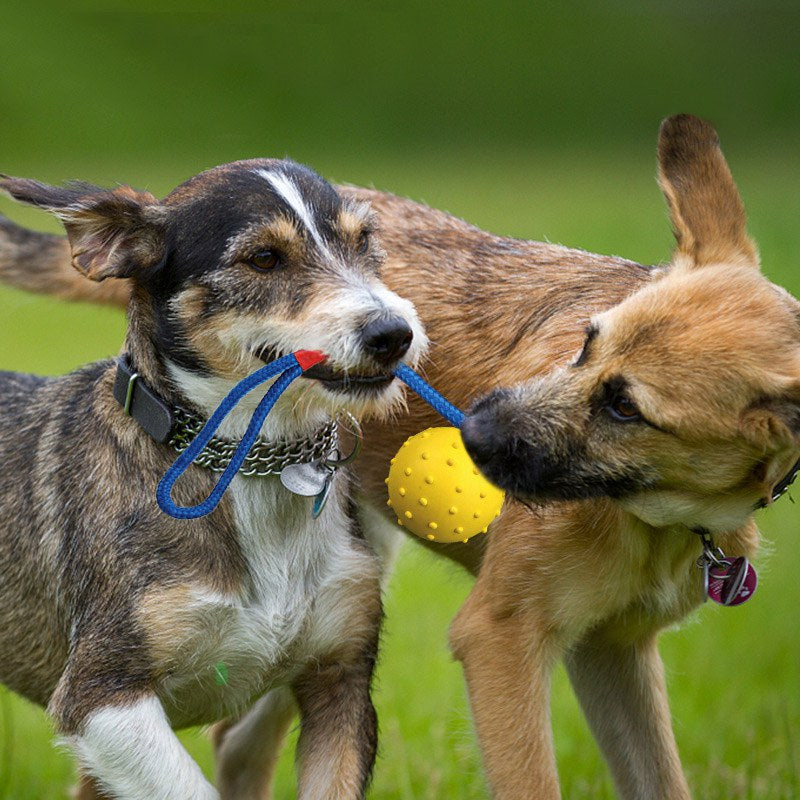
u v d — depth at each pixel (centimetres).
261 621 912
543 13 8469
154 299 907
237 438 900
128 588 886
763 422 834
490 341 1049
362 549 966
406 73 7538
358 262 927
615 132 6931
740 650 1449
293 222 900
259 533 912
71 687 888
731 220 923
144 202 912
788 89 7288
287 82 7094
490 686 939
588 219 3819
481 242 1126
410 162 5841
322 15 7906
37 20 6894
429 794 1132
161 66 6862
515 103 7338
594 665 1012
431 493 888
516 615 945
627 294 983
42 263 1188
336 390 879
